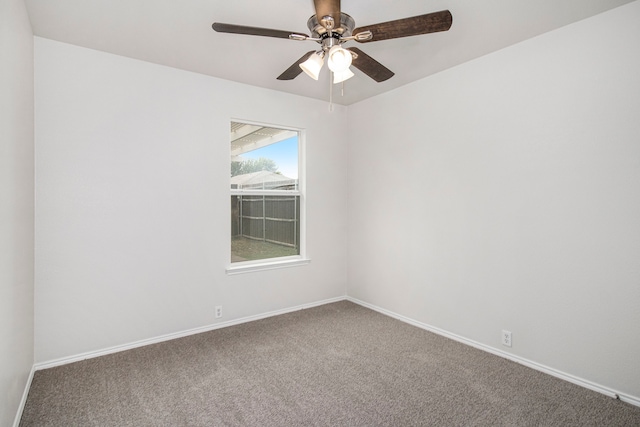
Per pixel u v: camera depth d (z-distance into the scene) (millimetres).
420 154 3266
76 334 2570
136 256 2818
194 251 3109
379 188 3738
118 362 2559
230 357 2660
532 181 2451
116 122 2707
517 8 2043
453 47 2576
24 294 2055
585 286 2211
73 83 2527
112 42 2492
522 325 2533
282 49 2605
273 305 3635
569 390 2184
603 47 2102
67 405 2014
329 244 4078
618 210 2066
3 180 1574
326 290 4066
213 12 2084
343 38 1859
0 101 1517
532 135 2443
